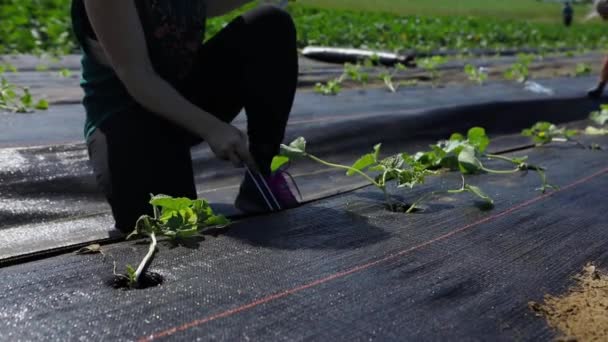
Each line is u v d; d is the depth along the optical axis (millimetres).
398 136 3541
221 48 2117
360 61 7488
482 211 2209
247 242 1859
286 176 2822
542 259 1800
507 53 11414
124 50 1808
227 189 2619
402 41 11852
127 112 1979
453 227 2031
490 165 2973
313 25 11477
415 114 3789
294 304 1455
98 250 1800
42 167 2545
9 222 2154
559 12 30656
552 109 4496
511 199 2359
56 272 1625
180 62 2074
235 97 2168
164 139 1971
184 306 1432
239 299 1473
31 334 1298
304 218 2111
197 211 1883
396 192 2465
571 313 1471
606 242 1955
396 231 1981
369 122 3594
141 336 1298
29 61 6590
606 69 5012
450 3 29156
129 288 1542
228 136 1880
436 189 2506
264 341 1292
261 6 2150
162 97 1851
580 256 1838
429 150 3424
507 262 1766
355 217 2129
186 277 1594
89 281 1571
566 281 1666
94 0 1759
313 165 3031
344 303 1472
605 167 2938
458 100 4984
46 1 10594
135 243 1857
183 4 2023
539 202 2334
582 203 2346
